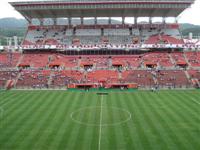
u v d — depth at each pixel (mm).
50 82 93188
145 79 93688
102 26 122562
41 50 111562
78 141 44562
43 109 63219
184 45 109312
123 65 102938
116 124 52812
